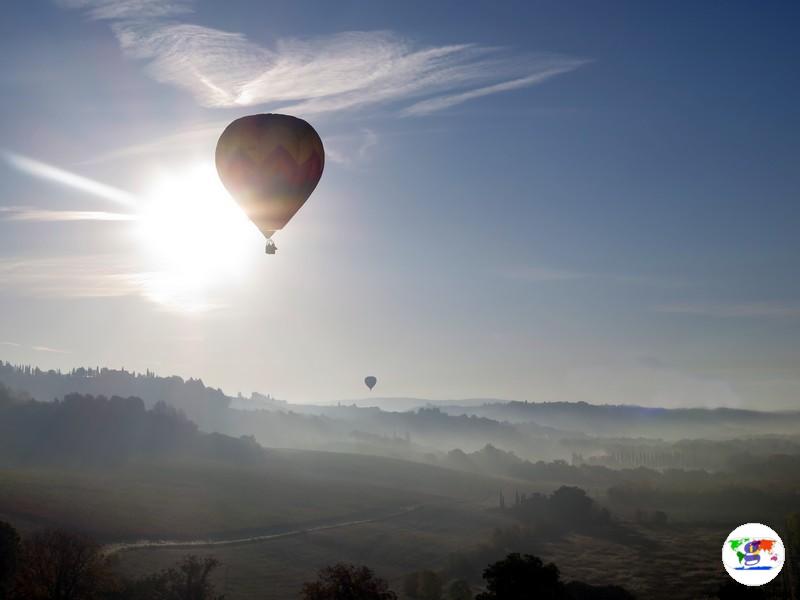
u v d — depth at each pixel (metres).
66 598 76.62
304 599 73.75
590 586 94.81
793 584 104.31
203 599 82.12
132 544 119.56
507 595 72.69
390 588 106.06
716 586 109.19
